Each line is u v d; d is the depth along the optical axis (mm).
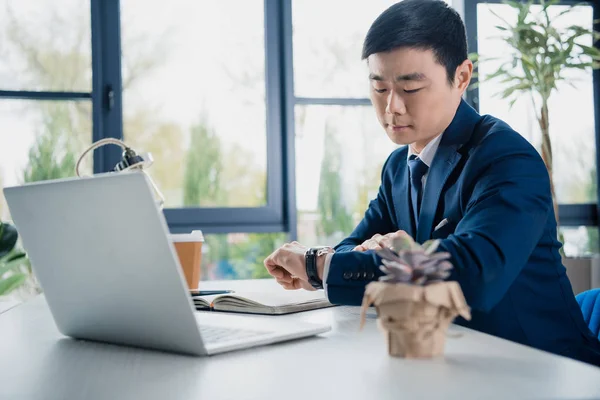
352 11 3834
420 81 1339
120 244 843
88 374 778
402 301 793
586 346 1353
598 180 3955
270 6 3732
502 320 1305
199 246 1549
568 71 3932
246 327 1006
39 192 910
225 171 3699
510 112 3854
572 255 3924
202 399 655
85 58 3580
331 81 3809
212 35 3697
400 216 1597
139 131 3621
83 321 982
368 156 3818
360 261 1134
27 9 3545
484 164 1320
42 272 990
